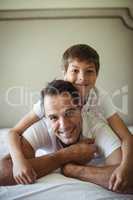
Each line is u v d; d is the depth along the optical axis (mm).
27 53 1947
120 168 938
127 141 1040
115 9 1920
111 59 1979
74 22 1939
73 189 917
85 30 1948
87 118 1111
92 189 922
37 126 1076
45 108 1023
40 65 1957
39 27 1933
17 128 1099
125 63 1986
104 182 933
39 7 1889
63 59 1229
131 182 930
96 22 1947
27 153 1017
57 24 1935
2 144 1454
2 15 1891
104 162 1042
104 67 1983
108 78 1993
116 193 928
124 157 967
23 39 1937
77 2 1900
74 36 1950
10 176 960
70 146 1041
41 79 1965
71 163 1021
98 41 1962
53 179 963
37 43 1942
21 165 947
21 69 1956
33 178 939
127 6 1905
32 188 926
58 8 1898
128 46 1974
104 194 915
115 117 1169
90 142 1061
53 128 1023
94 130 1086
